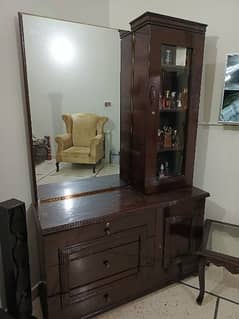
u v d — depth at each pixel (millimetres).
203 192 1775
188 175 1861
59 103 1622
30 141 1544
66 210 1473
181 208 1690
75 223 1323
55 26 1527
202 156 2055
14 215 1240
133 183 1860
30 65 1467
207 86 1919
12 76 1416
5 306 1437
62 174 1725
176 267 1785
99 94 1770
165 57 1631
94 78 1726
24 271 1346
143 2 1911
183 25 1555
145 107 1604
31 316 1428
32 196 1626
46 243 1281
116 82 1807
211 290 1766
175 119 1822
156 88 1583
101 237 1430
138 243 1575
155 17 1460
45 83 1544
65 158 1721
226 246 1964
